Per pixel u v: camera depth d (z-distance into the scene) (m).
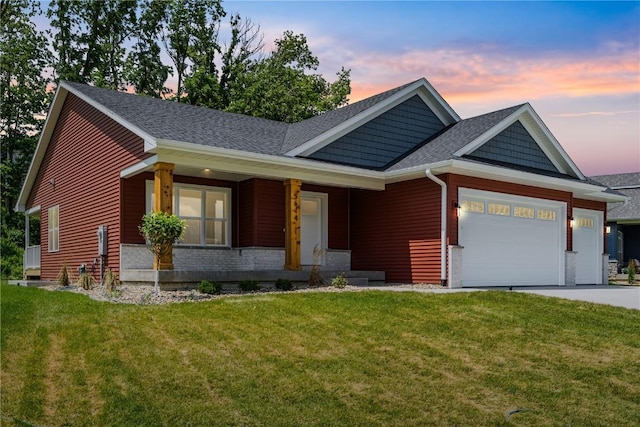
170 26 32.91
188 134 13.55
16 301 10.57
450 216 14.57
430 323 9.05
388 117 17.30
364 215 17.22
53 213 19.25
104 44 31.11
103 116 15.73
